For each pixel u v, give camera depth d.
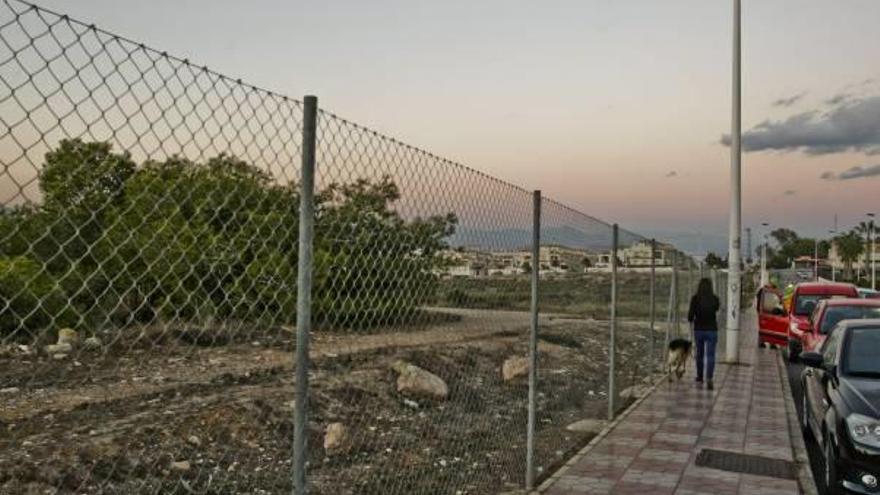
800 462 7.57
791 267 143.50
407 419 8.74
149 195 2.63
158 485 6.18
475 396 9.31
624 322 12.64
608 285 9.98
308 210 3.41
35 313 2.35
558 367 12.98
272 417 7.94
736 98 18.06
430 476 6.93
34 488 5.80
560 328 8.98
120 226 2.54
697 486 6.66
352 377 9.16
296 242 3.53
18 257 2.25
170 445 6.91
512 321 6.30
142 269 2.66
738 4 18.17
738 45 18.16
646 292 13.40
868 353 7.48
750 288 65.75
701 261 21.30
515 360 10.23
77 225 2.39
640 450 7.99
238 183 3.06
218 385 8.11
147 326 2.81
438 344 5.37
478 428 8.62
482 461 7.47
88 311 2.51
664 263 15.55
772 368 15.86
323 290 3.80
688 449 8.05
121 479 6.21
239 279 3.20
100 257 2.49
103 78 2.39
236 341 3.28
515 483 6.77
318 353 3.88
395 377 9.64
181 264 2.87
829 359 7.89
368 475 6.88
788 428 9.22
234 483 6.50
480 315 5.54
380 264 4.24
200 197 2.87
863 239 119.12
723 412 10.30
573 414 9.94
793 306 18.12
